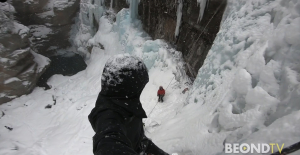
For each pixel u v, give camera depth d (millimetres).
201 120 4461
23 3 22266
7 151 10938
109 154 979
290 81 2748
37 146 10758
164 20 12500
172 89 10023
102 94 1426
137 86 1389
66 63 22406
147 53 12148
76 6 25031
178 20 10711
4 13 15742
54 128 12469
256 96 3049
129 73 1345
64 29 25344
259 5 5031
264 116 2830
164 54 11242
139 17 15633
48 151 10367
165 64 11062
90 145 9500
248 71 3635
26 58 16109
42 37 23984
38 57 18328
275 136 2039
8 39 14641
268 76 3146
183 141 4348
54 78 19281
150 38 14266
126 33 15562
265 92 2955
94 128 1393
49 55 24109
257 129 2771
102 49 19094
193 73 9938
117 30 17359
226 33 5645
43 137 11797
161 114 8781
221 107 3887
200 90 6082
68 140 10453
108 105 1347
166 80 10570
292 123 2008
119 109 1329
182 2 10336
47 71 20391
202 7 8477
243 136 2857
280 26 3631
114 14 18734
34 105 15234
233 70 4719
